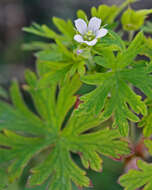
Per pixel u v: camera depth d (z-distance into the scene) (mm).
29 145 200
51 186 192
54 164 194
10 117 204
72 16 357
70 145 195
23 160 198
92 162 189
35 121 204
